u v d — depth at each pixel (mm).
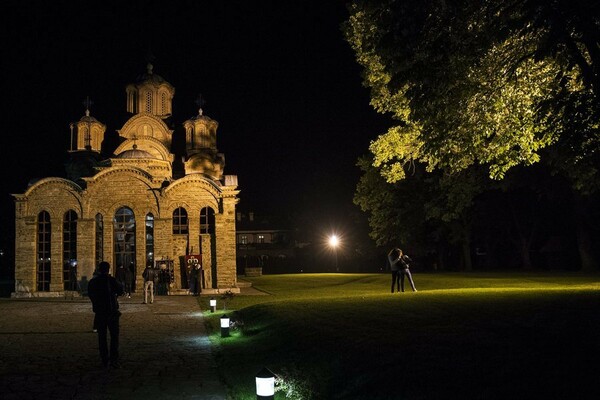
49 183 39844
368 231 70188
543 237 67438
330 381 10805
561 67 14805
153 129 52688
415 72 14984
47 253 40594
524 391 7980
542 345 10188
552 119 15281
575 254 62781
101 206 39719
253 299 30938
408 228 52188
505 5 14484
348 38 24656
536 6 12625
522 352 9852
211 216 41781
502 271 52688
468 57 15367
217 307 27969
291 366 12414
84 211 39500
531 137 18422
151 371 13078
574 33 13398
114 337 13586
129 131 52312
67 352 15594
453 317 14289
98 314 13609
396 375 9828
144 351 15750
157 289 37844
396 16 14125
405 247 66250
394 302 18562
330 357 12047
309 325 15602
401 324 14156
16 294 38625
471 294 19625
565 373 8383
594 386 7688
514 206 57125
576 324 11562
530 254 71188
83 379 12242
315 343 13516
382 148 26562
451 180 35469
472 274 44688
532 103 18047
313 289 36719
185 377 12430
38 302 33188
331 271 83500
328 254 83875
